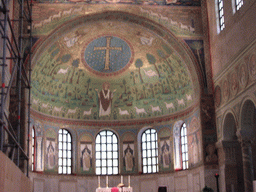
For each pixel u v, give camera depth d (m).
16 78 27.28
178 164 32.69
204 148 28.36
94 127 35.28
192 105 30.80
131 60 34.31
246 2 23.09
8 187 10.86
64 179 32.97
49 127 32.88
